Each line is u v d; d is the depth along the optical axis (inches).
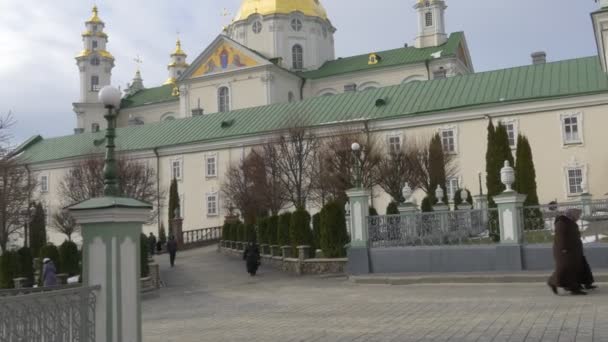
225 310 613.0
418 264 807.1
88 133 2824.8
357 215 854.5
